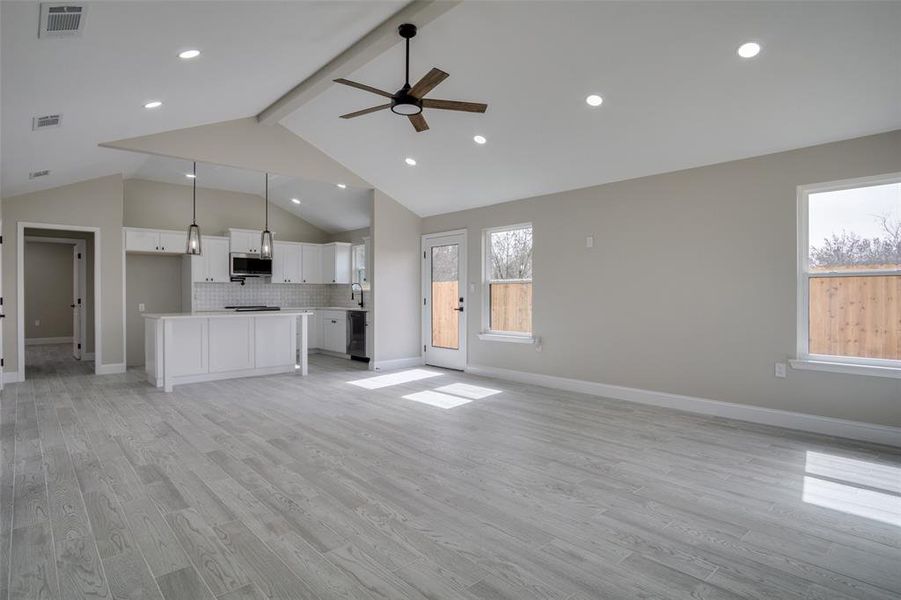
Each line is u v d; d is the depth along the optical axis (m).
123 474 2.96
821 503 2.59
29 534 2.24
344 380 6.06
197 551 2.10
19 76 2.73
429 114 4.80
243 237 8.10
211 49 3.14
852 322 3.73
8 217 5.85
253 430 3.88
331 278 8.87
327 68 4.09
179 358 5.77
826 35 2.89
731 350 4.25
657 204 4.72
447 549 2.13
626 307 4.97
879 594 1.83
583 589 1.86
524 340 5.92
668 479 2.91
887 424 3.52
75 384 5.77
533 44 3.51
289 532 2.27
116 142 4.68
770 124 3.72
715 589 1.85
